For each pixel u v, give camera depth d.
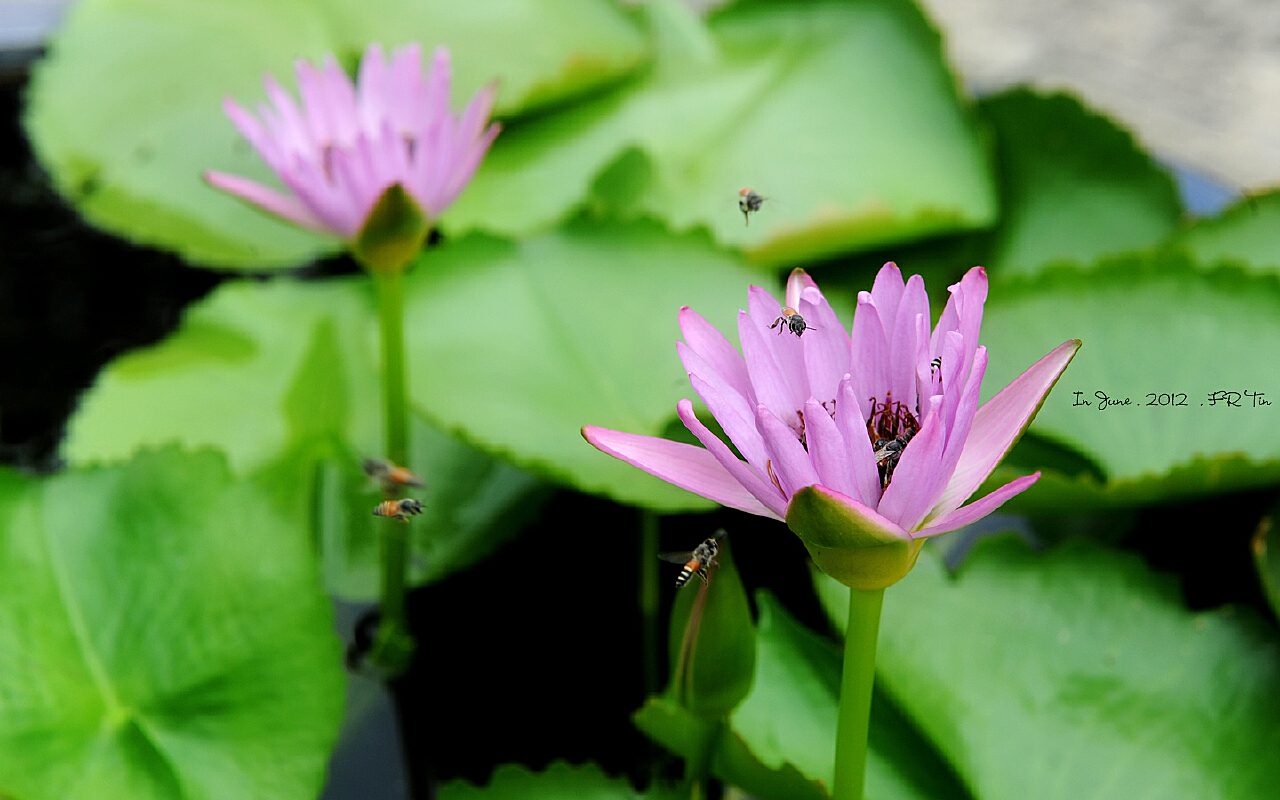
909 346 0.62
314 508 0.77
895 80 0.89
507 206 0.83
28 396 0.80
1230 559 0.74
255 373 0.81
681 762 0.71
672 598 0.75
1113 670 0.70
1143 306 0.76
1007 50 1.24
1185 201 0.83
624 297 0.77
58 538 0.71
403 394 0.75
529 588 0.76
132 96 0.90
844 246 0.81
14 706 0.68
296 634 0.71
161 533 0.71
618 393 0.76
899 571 0.61
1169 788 0.68
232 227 0.87
